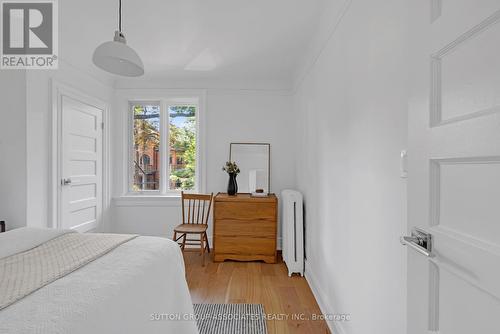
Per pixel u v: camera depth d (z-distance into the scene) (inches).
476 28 21.8
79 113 120.0
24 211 92.1
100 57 68.4
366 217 53.9
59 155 107.3
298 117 132.0
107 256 50.8
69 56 110.3
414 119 31.1
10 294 34.7
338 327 69.5
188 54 115.6
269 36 99.5
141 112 153.9
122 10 82.7
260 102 147.5
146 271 47.6
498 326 19.7
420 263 29.7
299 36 99.4
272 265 123.7
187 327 56.9
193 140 154.6
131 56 66.1
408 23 38.6
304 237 115.2
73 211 116.5
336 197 73.3
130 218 146.9
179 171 154.6
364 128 54.9
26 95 91.9
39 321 30.1
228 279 107.7
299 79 126.0
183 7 81.4
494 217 20.3
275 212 126.6
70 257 48.3
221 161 147.0
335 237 74.0
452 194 25.2
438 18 26.8
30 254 49.4
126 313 39.5
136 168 154.0
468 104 23.0
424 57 29.1
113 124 146.5
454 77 24.9
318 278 91.9
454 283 24.7
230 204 126.7
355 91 59.7
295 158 143.6
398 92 41.7
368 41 52.9
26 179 92.2
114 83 146.7
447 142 25.3
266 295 94.5
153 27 93.3
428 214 28.4
